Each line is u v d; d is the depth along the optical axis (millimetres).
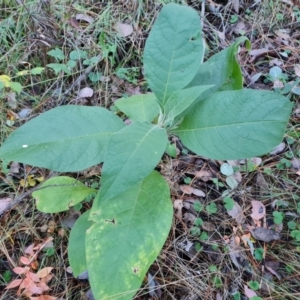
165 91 490
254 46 1076
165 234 491
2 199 707
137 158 407
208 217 747
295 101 940
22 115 830
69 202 589
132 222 493
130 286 466
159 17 476
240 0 1136
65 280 642
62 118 486
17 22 925
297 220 749
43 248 668
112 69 950
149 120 581
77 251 551
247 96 442
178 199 751
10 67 883
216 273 668
